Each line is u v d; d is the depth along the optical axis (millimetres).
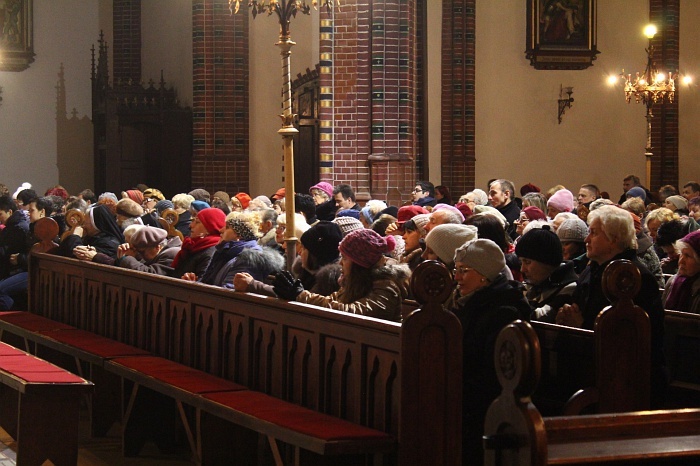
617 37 22172
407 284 5844
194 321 6984
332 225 6762
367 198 15586
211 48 21297
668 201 12961
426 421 4574
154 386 6391
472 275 5012
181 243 9172
